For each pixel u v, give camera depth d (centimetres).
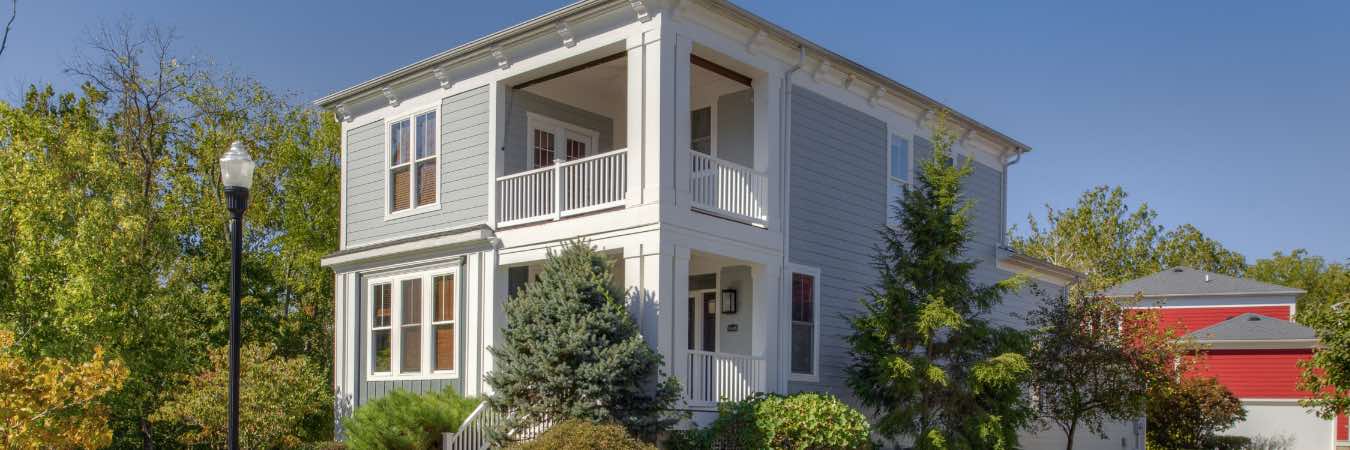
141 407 2045
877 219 1881
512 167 1709
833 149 1788
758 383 1573
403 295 1823
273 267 2803
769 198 1628
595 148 1873
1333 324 1752
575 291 1388
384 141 1909
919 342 1633
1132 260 5106
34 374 1196
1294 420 3169
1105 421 2542
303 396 1848
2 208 1820
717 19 1536
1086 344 2070
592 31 1547
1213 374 3309
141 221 1964
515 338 1409
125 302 1867
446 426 1470
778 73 1666
